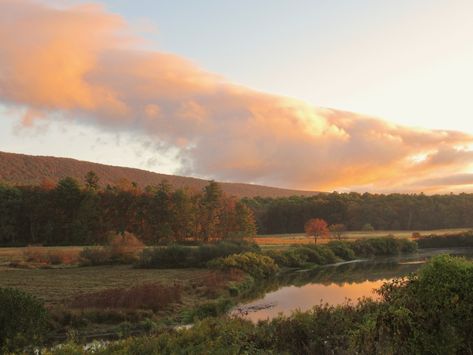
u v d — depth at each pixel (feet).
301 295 123.65
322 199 522.47
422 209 504.43
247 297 123.65
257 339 30.42
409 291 26.66
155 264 193.16
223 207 373.81
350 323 29.22
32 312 43.45
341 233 402.31
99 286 128.47
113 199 346.33
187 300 107.45
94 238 333.01
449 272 25.44
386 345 24.77
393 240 308.19
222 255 200.95
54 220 340.39
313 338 28.91
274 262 211.82
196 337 32.22
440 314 24.77
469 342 24.67
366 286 140.67
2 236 334.44
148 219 346.13
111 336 72.33
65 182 345.31
